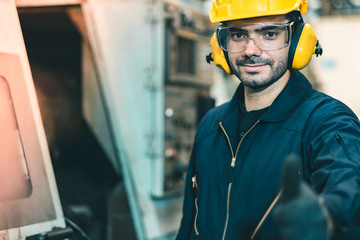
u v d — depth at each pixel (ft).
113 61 9.39
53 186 4.75
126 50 9.80
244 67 4.40
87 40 8.93
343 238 2.96
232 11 4.41
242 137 4.48
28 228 4.34
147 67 9.90
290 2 4.34
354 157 3.51
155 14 9.87
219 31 4.61
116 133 9.24
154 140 9.87
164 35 10.04
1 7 4.61
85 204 10.04
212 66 12.04
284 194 2.62
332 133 3.79
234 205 4.31
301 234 2.54
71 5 8.52
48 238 4.30
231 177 4.44
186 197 5.19
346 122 3.88
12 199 4.28
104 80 9.05
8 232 4.14
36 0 8.19
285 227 2.57
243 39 4.44
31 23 8.93
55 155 9.97
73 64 10.08
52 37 9.46
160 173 9.94
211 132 4.93
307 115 4.20
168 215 10.31
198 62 11.34
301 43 4.35
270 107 4.37
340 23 16.57
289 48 4.37
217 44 4.70
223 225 4.38
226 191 4.46
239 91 4.81
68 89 10.06
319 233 2.56
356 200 3.05
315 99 4.33
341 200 3.00
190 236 4.97
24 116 4.63
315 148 3.87
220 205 4.48
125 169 9.43
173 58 10.25
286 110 4.31
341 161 3.47
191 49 11.12
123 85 9.66
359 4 16.44
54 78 9.87
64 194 10.04
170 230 10.28
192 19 10.98
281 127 4.28
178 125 10.57
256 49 4.28
